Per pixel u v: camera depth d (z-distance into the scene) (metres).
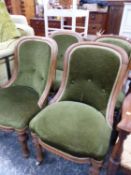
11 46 1.61
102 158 0.87
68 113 1.07
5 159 1.30
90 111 1.10
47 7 3.12
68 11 3.01
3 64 1.82
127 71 1.09
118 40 1.50
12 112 1.15
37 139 1.09
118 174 1.09
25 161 1.28
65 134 0.94
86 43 1.15
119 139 0.81
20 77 1.47
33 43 1.35
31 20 4.52
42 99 1.25
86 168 1.23
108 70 1.07
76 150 0.88
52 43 1.24
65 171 1.21
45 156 1.32
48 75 1.26
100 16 4.03
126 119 0.81
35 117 1.10
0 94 1.32
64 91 1.25
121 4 3.72
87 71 1.15
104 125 1.01
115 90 1.07
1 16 1.89
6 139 1.48
